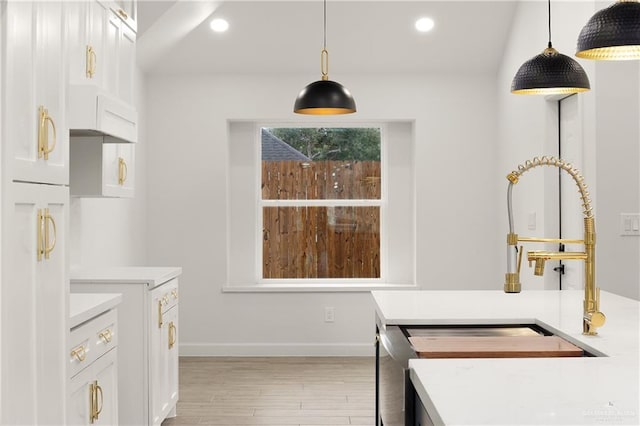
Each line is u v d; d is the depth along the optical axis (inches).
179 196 224.1
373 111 223.5
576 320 93.5
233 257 231.3
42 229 81.2
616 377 61.4
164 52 211.0
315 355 224.7
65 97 89.6
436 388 58.0
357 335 225.0
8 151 72.3
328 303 225.1
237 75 223.5
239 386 186.9
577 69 103.6
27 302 77.2
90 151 130.8
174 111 223.6
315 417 158.7
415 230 224.8
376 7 200.8
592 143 148.7
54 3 86.0
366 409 165.0
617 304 107.9
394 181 231.6
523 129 193.2
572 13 155.1
